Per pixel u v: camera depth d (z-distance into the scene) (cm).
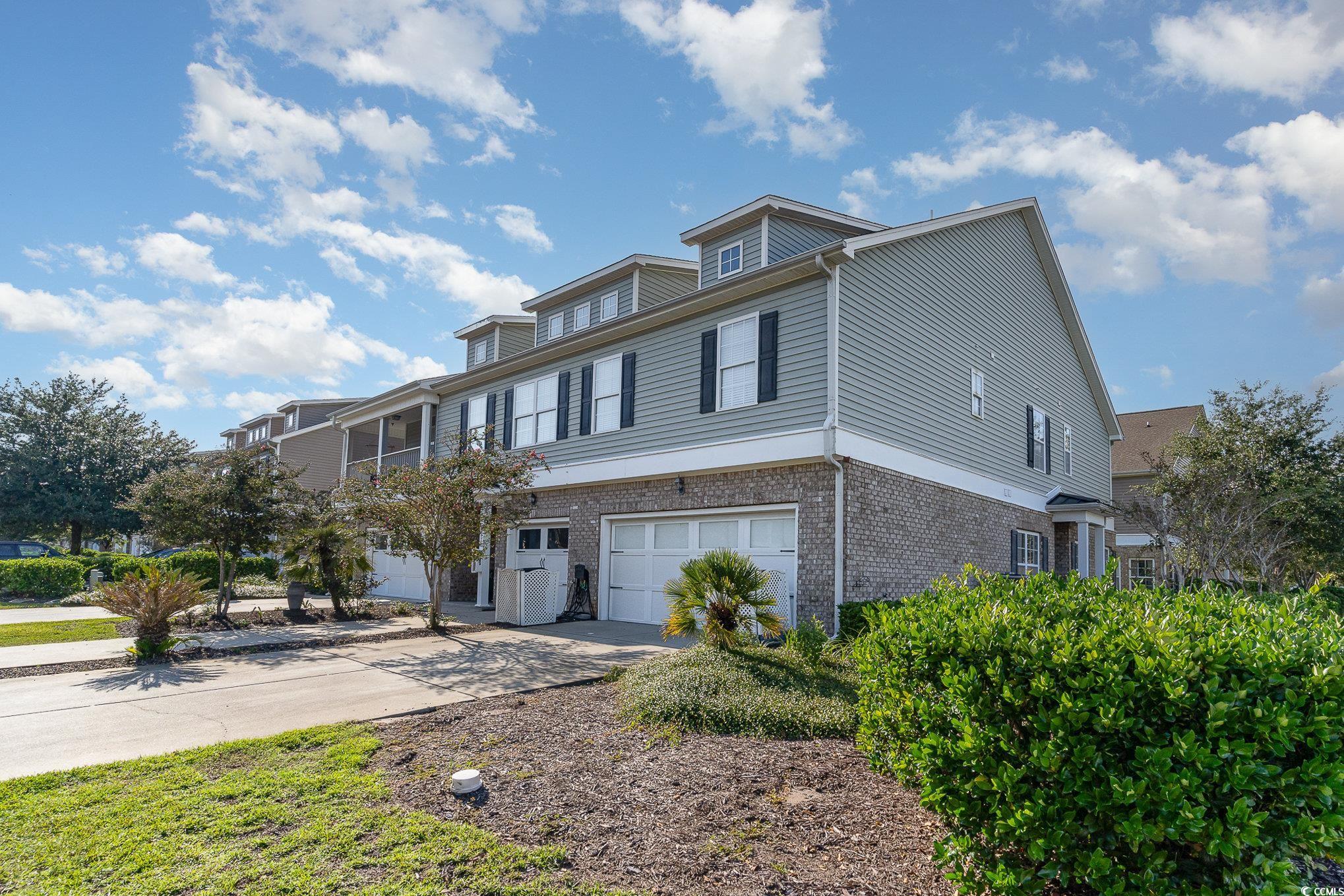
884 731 371
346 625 1266
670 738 540
